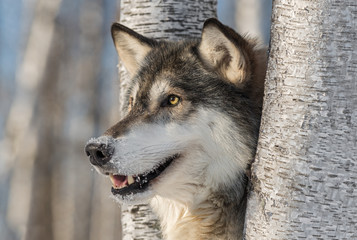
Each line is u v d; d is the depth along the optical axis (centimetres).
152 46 838
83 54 3197
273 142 541
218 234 724
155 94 745
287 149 526
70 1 3081
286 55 533
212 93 724
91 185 3391
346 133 505
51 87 2422
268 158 547
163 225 798
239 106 715
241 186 704
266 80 573
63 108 2862
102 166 686
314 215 511
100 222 3244
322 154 510
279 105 538
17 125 2409
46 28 2403
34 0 2692
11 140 2662
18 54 2922
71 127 3167
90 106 3222
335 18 507
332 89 508
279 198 529
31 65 2403
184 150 718
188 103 727
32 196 2362
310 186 513
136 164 691
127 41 860
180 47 793
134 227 854
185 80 739
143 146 700
